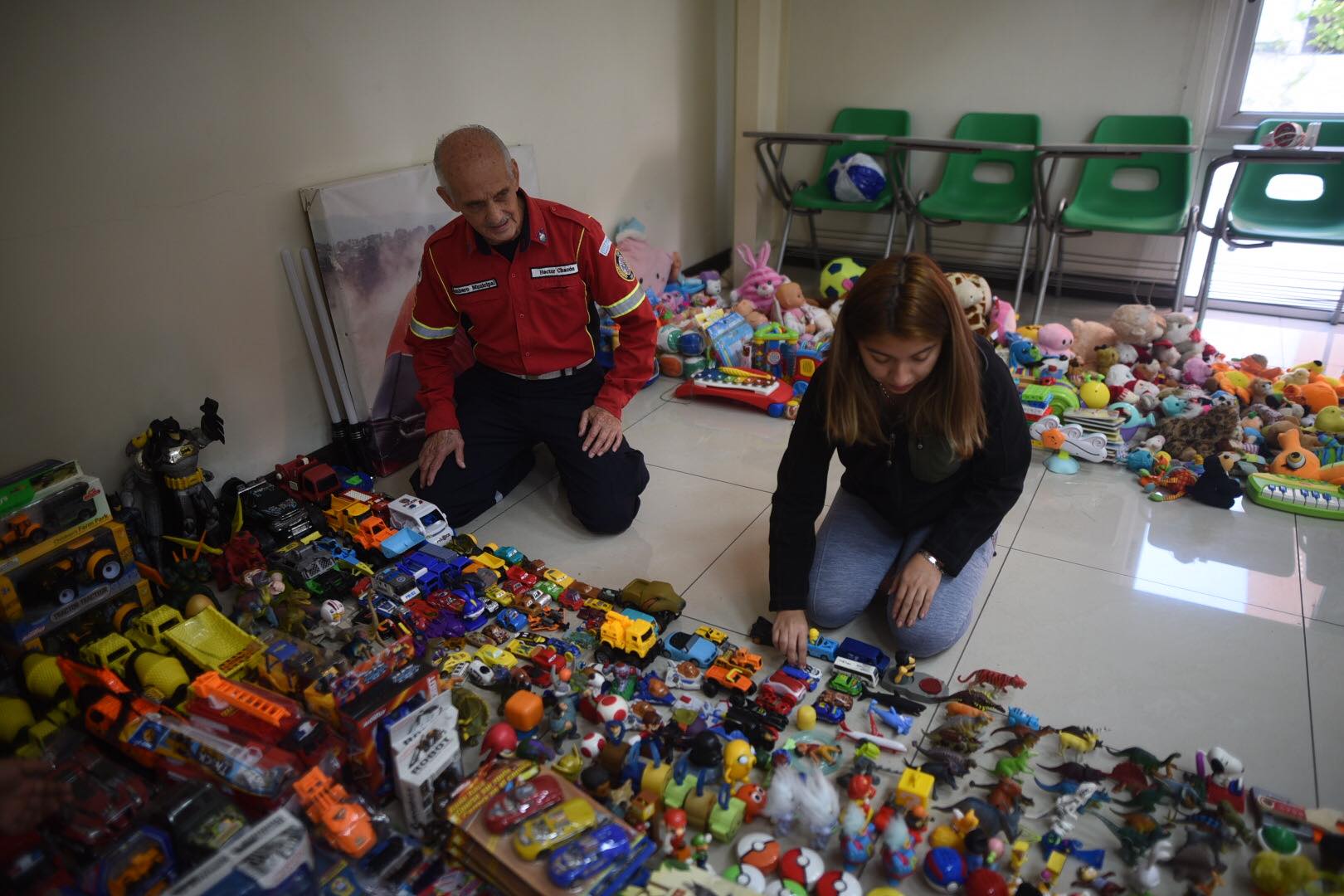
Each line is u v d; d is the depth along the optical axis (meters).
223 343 2.40
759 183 4.27
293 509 2.28
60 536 1.88
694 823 1.50
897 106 4.23
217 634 1.87
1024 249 3.74
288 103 2.40
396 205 2.67
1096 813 1.55
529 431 2.47
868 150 4.16
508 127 3.14
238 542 2.16
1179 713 1.77
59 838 1.44
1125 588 2.14
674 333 3.37
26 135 1.91
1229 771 1.58
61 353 2.07
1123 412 2.72
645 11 3.67
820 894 1.38
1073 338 3.18
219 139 2.26
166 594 2.11
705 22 4.09
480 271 2.26
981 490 1.79
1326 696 1.80
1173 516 2.43
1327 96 3.53
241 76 2.27
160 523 2.23
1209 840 1.46
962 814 1.50
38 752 1.64
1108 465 2.70
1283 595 2.10
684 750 1.66
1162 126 3.68
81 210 2.03
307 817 1.41
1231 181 3.35
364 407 2.70
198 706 1.62
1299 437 2.60
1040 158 3.53
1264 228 3.34
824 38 4.23
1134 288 4.05
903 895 1.40
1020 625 2.02
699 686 1.82
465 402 2.50
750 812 1.53
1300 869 1.37
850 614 1.94
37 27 1.88
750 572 2.23
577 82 3.41
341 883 1.35
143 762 1.60
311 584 2.08
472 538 2.29
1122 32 3.64
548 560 2.32
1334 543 2.29
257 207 2.39
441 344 2.44
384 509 2.30
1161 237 3.91
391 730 1.48
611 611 1.97
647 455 2.84
